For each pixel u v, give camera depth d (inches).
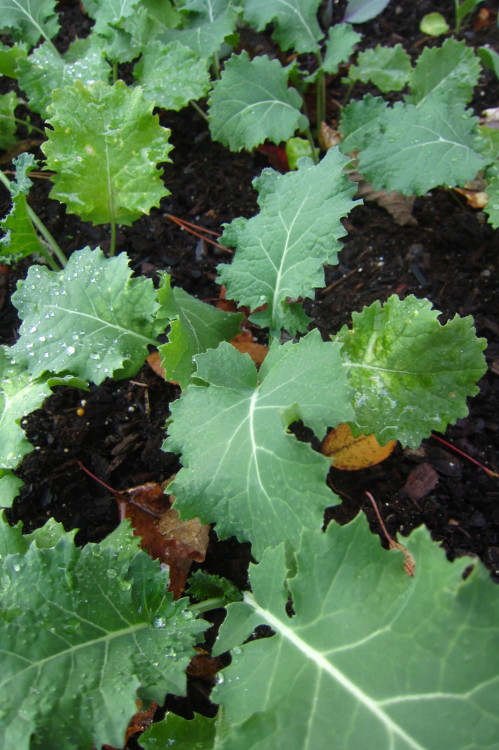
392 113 17.2
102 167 16.1
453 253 18.6
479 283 18.0
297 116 18.2
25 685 10.5
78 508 15.5
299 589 10.5
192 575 13.7
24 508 15.5
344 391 11.3
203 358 13.4
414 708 9.3
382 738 9.3
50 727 10.1
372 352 13.8
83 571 11.7
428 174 16.3
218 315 15.7
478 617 9.1
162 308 13.9
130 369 14.8
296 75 20.0
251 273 15.3
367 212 19.5
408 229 19.0
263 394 12.7
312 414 11.2
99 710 10.4
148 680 10.9
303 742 9.6
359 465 15.1
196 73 18.3
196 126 21.5
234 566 14.4
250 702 10.4
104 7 18.7
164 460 15.8
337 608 10.2
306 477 11.1
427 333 13.2
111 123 15.6
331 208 14.1
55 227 19.7
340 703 9.7
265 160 20.7
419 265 18.3
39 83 18.7
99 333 14.5
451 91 17.9
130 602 11.8
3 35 22.4
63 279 14.9
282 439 11.4
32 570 11.5
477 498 15.0
